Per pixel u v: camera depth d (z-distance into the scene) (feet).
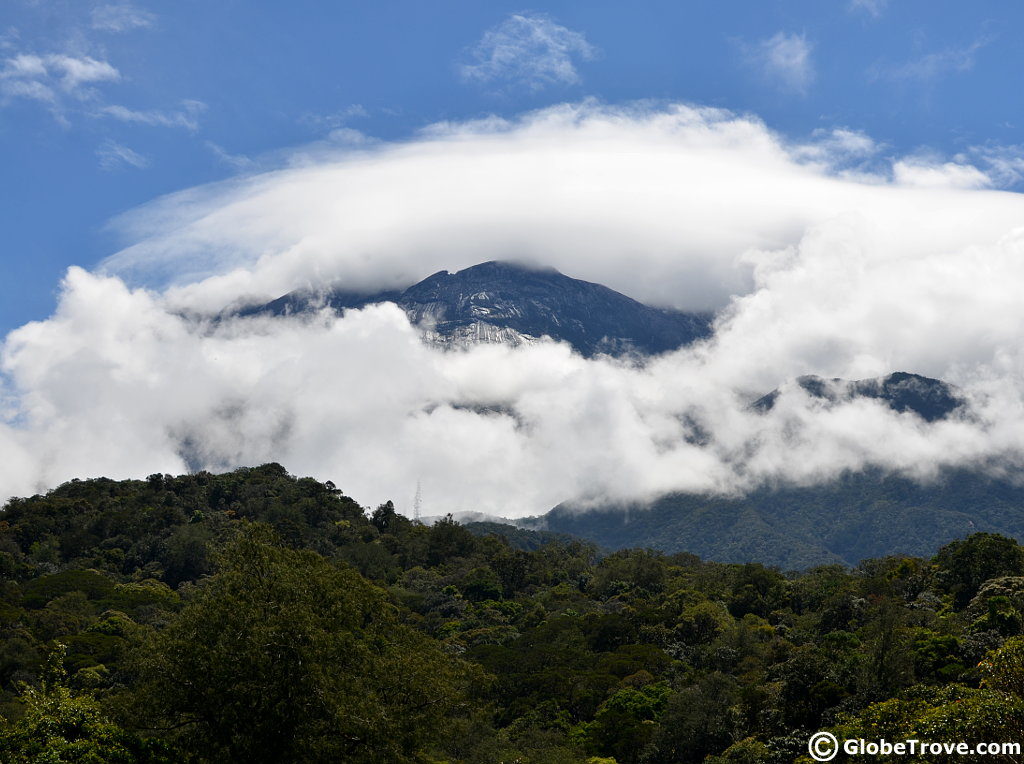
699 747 252.62
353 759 124.06
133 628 335.67
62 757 114.93
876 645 243.19
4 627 322.75
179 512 538.06
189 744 126.21
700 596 418.51
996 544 342.44
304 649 123.24
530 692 305.73
